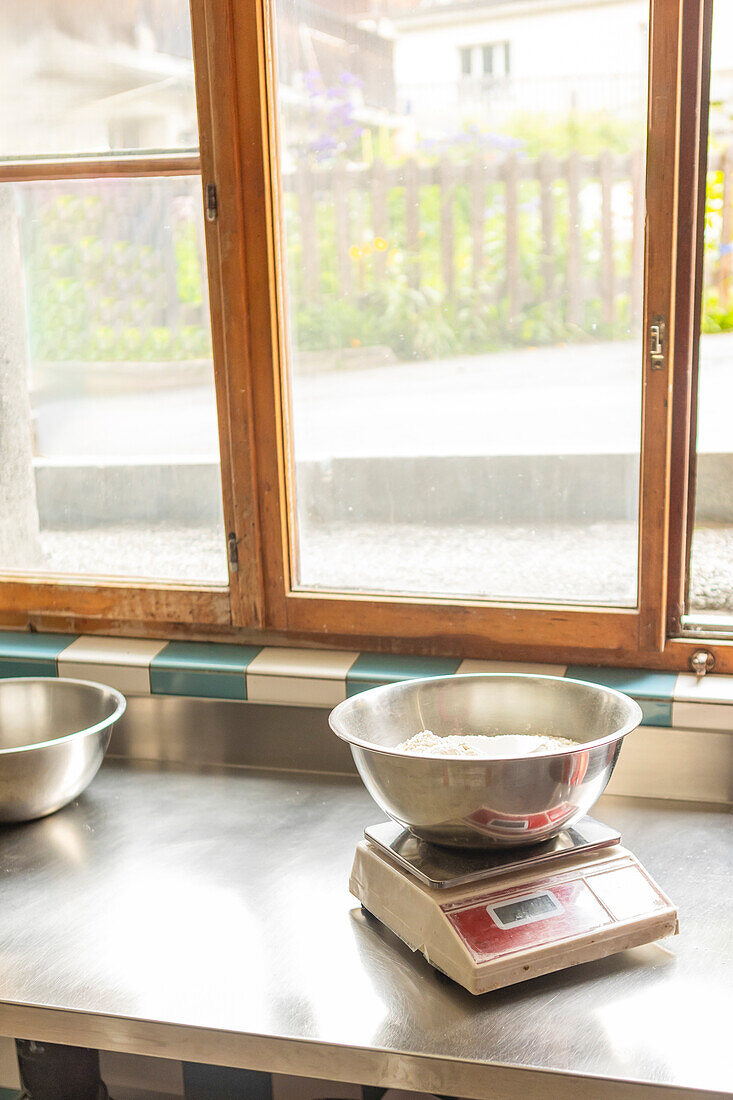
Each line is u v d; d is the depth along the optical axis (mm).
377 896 1277
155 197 1756
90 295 1821
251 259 1691
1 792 1491
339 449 1763
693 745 1560
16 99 1775
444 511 1737
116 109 1738
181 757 1794
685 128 1506
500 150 1597
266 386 1728
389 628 1758
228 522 1793
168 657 1799
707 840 1456
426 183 1638
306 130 1669
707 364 1579
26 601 1940
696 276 1559
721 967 1187
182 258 1764
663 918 1212
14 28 1751
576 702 1384
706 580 1646
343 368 1733
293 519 1798
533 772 1134
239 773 1742
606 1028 1088
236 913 1324
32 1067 1315
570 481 1669
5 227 1833
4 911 1342
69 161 1777
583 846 1259
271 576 1799
